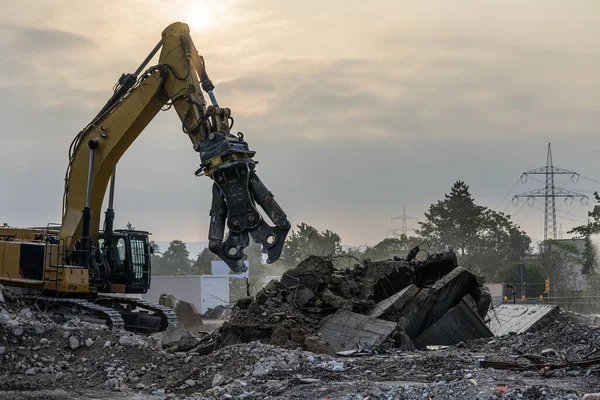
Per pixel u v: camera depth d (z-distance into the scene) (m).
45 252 25.48
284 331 19.62
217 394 14.93
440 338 21.75
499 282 81.00
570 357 16.83
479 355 17.86
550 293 74.50
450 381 14.45
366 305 22.22
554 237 87.31
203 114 23.75
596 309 61.09
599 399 11.98
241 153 21.52
